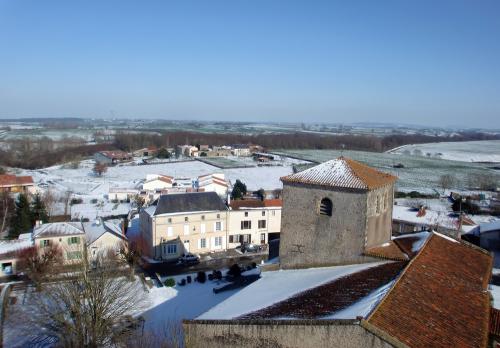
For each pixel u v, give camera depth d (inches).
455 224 2605.8
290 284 1104.2
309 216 1235.2
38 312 1561.3
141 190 4082.2
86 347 1245.7
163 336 1317.7
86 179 5324.8
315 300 890.7
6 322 1567.4
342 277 1035.3
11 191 3966.5
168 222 2583.7
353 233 1162.0
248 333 814.5
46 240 2282.2
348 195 1159.6
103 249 2314.2
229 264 2484.0
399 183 5378.9
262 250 2738.7
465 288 930.1
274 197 3964.1
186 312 1662.2
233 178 5492.1
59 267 2033.7
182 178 4938.5
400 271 937.5
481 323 796.6
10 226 2920.8
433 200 3986.2
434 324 740.7
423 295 833.5
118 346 1274.6
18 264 2187.5
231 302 1049.5
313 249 1235.9
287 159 7691.9
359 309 759.1
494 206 3688.5
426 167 7140.8
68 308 1306.6
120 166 6540.4
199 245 2696.9
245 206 2856.8
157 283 2076.8
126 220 3147.1
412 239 1226.6
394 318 725.9
